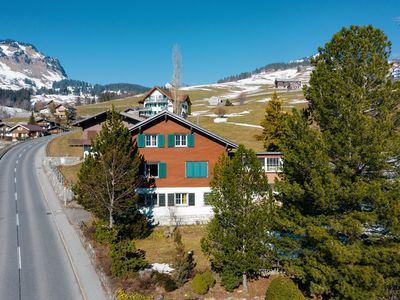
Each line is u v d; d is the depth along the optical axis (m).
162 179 46.47
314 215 26.02
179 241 29.95
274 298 24.83
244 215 27.91
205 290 27.84
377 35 24.98
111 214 38.25
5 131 134.62
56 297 27.83
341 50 25.06
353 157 23.06
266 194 28.64
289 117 26.95
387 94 23.89
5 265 33.41
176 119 46.38
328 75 25.00
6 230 42.66
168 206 46.56
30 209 50.84
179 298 27.19
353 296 22.06
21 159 86.81
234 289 28.81
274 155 51.97
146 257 35.44
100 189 37.84
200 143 46.88
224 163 32.19
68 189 54.38
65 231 42.22
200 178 46.91
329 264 24.08
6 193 59.00
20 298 27.70
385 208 22.38
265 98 183.12
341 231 23.73
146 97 118.38
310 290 25.72
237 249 28.69
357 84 24.77
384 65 24.11
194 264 32.41
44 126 153.75
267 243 28.27
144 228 41.03
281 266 30.61
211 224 29.09
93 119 71.88
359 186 22.55
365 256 22.56
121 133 39.97
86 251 36.31
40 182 66.50
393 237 23.50
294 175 26.52
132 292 27.25
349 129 23.64
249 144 82.81
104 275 29.66
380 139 22.66
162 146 46.44
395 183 23.42
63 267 33.03
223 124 106.19
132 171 39.00
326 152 24.45
